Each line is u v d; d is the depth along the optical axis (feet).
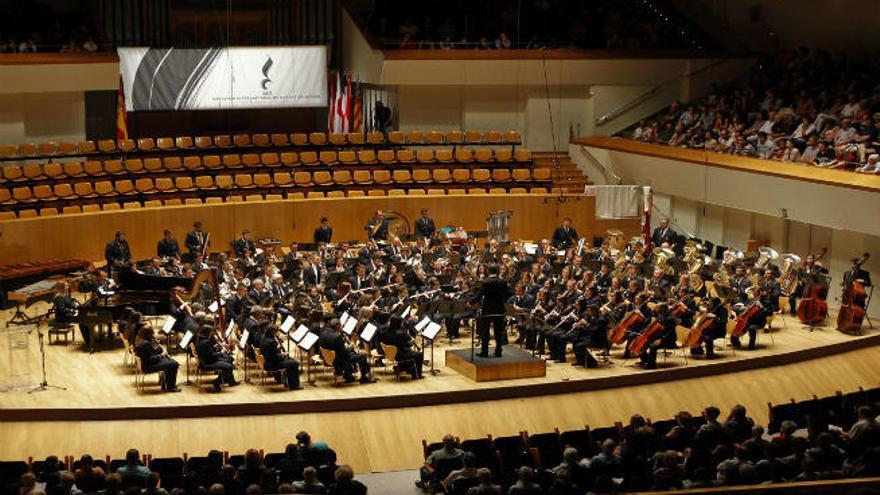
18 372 69.82
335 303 75.77
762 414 71.46
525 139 118.42
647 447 53.62
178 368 68.74
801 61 107.65
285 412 65.10
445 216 105.19
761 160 95.30
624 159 110.83
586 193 105.91
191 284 74.28
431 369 71.46
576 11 123.03
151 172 103.86
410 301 73.77
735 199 96.02
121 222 95.09
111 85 106.32
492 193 107.04
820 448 49.42
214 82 110.11
